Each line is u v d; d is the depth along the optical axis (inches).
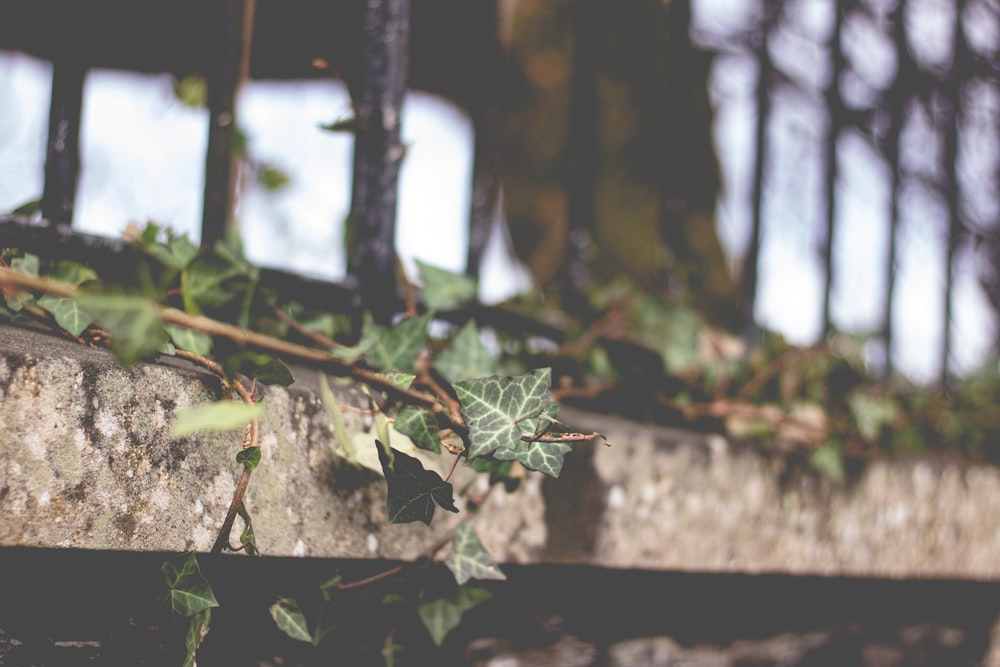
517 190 126.3
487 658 39.0
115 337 29.3
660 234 50.0
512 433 32.8
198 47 71.6
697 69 106.5
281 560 33.9
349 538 33.8
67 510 30.3
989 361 58.9
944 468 47.3
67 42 36.2
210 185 38.7
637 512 38.6
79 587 32.3
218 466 32.0
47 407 30.1
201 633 32.4
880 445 46.1
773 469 42.1
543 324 42.6
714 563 40.4
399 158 38.7
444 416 33.2
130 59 78.5
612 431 38.4
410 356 35.7
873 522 44.8
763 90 51.0
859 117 67.4
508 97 123.3
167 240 36.3
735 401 44.1
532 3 125.8
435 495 32.9
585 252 47.9
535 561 36.7
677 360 45.8
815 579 45.5
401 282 40.3
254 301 36.3
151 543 31.2
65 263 33.8
